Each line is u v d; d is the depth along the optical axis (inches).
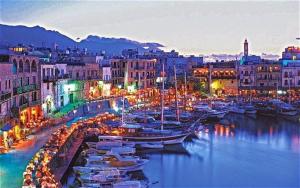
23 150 2340.1
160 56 7145.7
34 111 3351.4
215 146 3225.9
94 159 2384.4
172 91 5925.2
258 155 2952.8
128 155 2625.5
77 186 2058.3
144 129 3157.0
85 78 4795.8
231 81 6328.7
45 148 2278.5
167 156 2901.1
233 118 4785.9
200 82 6378.0
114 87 5487.2
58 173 2113.7
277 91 6072.8
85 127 3208.7
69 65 4436.5
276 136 3678.6
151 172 2495.1
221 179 2381.9
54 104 3853.3
